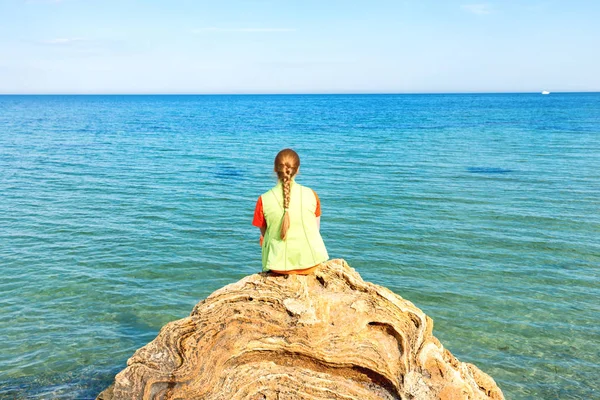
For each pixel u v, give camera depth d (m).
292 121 76.62
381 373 5.64
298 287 6.06
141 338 10.40
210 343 5.69
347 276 6.38
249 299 6.04
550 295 12.67
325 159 34.81
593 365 9.66
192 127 65.94
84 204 21.75
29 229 17.84
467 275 13.91
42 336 10.36
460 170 30.20
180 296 12.47
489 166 31.59
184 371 5.42
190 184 26.38
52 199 22.66
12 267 14.12
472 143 44.31
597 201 22.03
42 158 35.88
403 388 5.55
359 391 5.53
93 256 15.09
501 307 12.00
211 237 17.11
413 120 76.50
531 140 46.38
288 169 5.83
